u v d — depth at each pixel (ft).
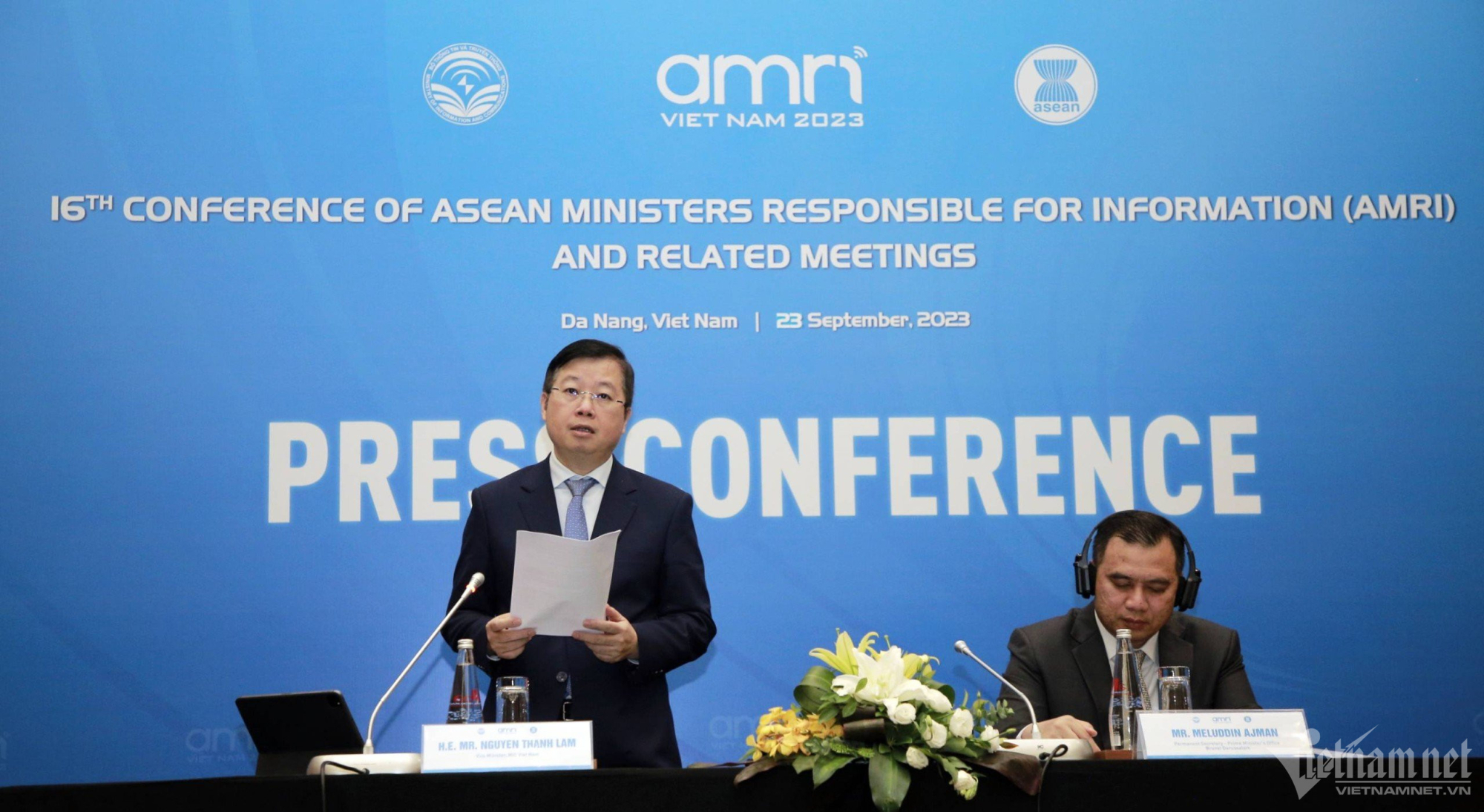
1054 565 35.53
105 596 33.91
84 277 35.01
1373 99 37.04
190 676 33.78
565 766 20.74
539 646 28.17
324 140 36.01
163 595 34.04
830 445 35.76
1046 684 30.55
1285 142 36.96
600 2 36.96
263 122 35.91
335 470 34.88
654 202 36.40
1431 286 36.55
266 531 34.50
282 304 35.35
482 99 36.50
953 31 37.09
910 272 36.40
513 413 35.40
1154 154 36.88
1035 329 36.29
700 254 36.29
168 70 35.88
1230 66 37.04
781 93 36.96
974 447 35.86
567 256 36.09
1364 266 36.58
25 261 34.94
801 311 36.19
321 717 23.76
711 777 20.06
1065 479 35.78
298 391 35.06
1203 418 35.96
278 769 24.16
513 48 36.73
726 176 36.60
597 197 36.35
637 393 35.68
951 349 36.17
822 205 36.58
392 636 34.40
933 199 36.68
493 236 36.01
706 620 29.14
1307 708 34.88
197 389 34.83
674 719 34.50
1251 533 35.53
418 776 19.81
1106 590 30.37
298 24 36.37
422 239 35.86
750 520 35.37
